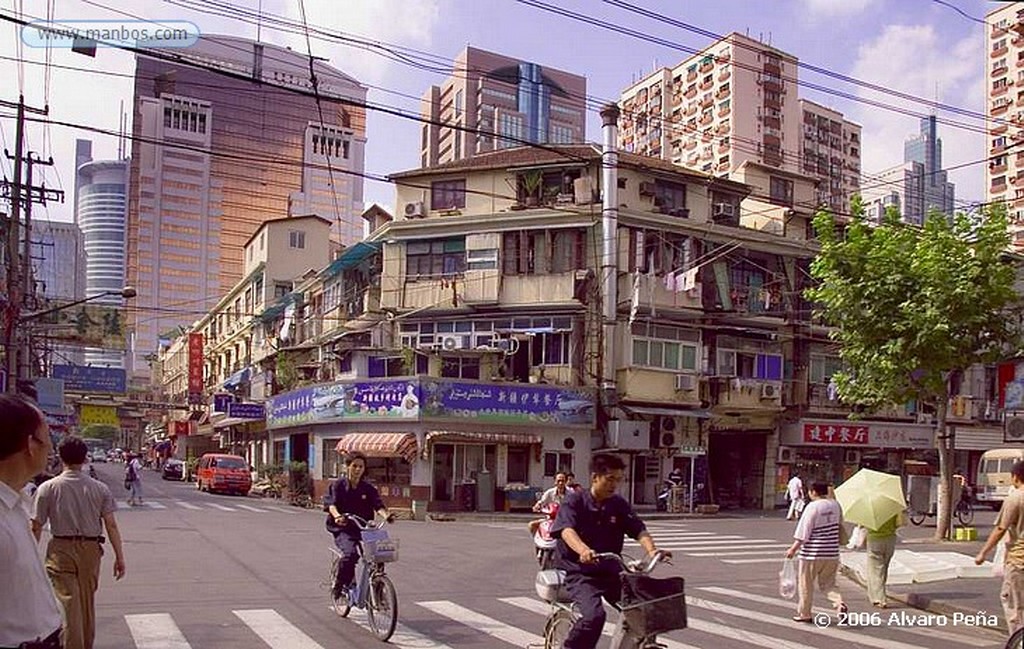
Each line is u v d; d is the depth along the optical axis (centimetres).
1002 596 848
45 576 347
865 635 988
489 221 3275
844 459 3747
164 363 8350
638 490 3309
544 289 3200
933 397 2148
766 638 948
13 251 2872
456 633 919
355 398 3138
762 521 2864
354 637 888
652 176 3350
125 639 861
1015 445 3956
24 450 352
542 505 1536
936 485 2928
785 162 8856
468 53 9325
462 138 8856
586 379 3166
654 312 3234
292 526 2208
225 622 952
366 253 3612
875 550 1194
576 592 607
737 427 3547
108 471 6450
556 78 9850
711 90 8994
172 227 7888
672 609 548
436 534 2183
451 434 2981
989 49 7931
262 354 4909
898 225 2108
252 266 5322
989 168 7769
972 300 1934
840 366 3697
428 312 3316
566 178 3297
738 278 3488
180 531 1986
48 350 4653
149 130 7325
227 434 5547
